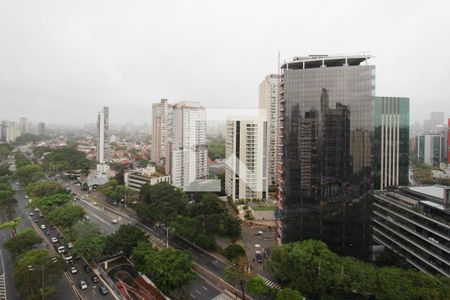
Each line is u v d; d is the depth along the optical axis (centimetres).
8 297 8106
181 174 18025
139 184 19350
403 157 18025
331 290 7681
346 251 10050
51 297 8194
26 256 8488
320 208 10312
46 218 13138
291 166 10750
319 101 10206
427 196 10312
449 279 7156
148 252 9031
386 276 7138
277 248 9050
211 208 14250
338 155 10012
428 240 8738
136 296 8356
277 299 7119
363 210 9912
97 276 9388
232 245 10506
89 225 10888
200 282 9088
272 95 18950
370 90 9738
